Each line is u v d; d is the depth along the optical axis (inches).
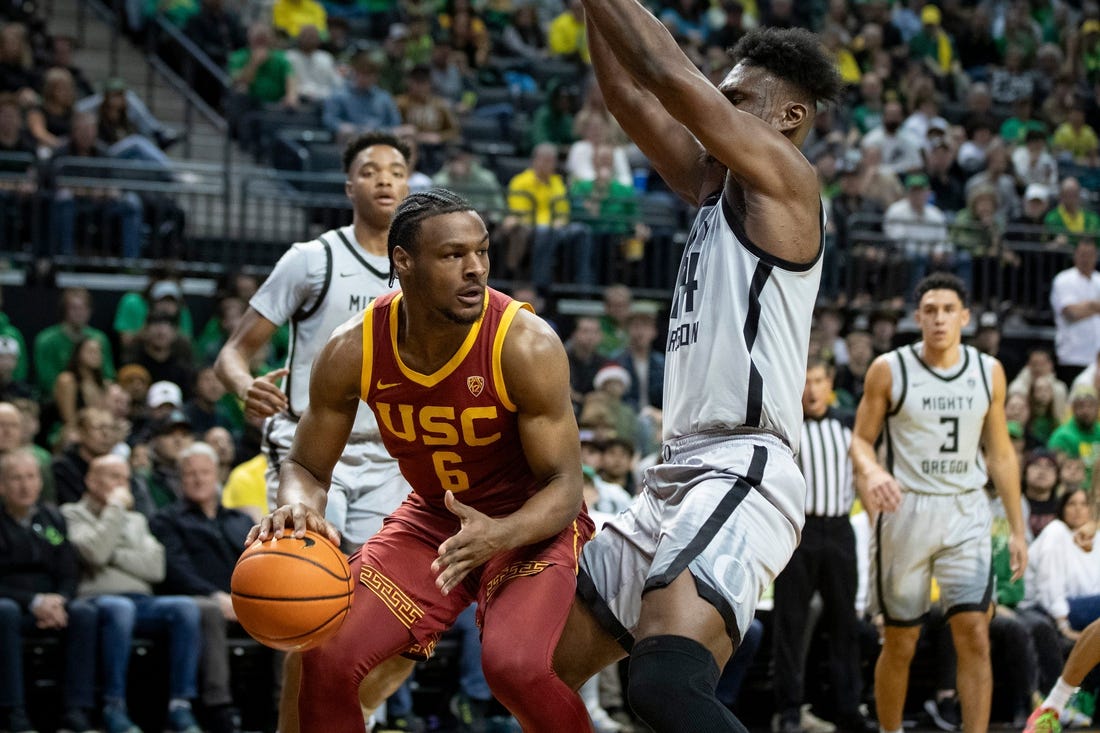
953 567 296.2
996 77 797.2
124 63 673.6
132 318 490.0
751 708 391.2
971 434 297.7
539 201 563.5
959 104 775.7
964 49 842.8
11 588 329.4
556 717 173.9
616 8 165.0
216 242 545.6
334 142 585.3
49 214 509.4
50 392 457.1
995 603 383.9
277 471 250.7
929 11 815.1
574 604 183.0
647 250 571.8
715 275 175.9
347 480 244.7
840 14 791.1
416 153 571.5
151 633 338.3
